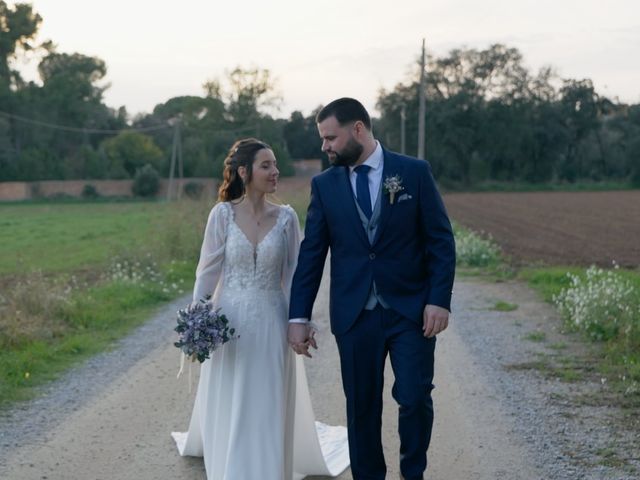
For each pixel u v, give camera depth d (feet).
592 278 43.68
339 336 14.94
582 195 258.78
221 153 297.94
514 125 304.91
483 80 310.24
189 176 286.66
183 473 16.90
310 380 25.68
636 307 32.50
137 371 26.91
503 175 318.04
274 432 15.08
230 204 15.74
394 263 14.71
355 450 15.24
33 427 20.42
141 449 18.54
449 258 14.74
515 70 307.78
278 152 287.89
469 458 17.93
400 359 14.64
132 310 40.40
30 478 16.71
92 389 24.47
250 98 308.19
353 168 14.99
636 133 325.01
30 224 141.79
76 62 334.85
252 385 15.11
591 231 110.22
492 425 20.45
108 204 234.79
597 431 19.86
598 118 326.65
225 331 14.66
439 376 26.12
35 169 278.87
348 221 14.76
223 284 15.66
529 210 170.19
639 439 19.17
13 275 62.08
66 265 70.59
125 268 50.11
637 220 135.03
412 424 14.65
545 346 30.91
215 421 15.37
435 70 309.83
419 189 14.78
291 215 15.96
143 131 324.60
